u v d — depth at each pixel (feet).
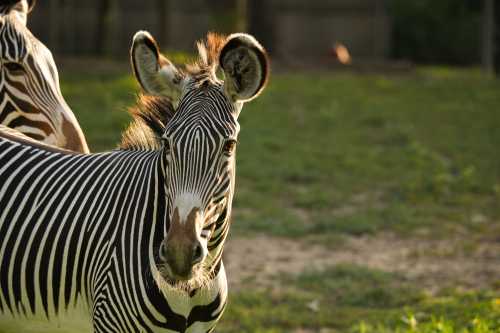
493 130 80.59
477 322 32.68
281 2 143.13
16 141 23.00
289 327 37.29
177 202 18.22
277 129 77.61
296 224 53.11
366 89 99.86
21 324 21.65
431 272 44.80
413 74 118.21
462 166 67.56
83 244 20.61
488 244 49.96
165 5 119.03
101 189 21.13
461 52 164.35
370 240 50.98
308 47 144.15
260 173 63.77
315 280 43.34
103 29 125.59
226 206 19.84
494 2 118.52
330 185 62.39
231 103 19.33
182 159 18.30
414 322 33.45
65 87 87.45
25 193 21.67
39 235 21.04
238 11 126.00
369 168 66.23
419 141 75.41
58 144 26.00
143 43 19.45
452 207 57.67
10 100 25.99
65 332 21.33
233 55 18.97
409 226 53.26
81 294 20.70
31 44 26.48
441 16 167.43
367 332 34.53
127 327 19.97
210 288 20.63
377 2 143.95
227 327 36.96
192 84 19.31
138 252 19.88
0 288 21.40
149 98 21.74
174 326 20.20
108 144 68.03
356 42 144.66
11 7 27.25
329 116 83.56
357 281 43.21
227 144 18.74
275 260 46.88
